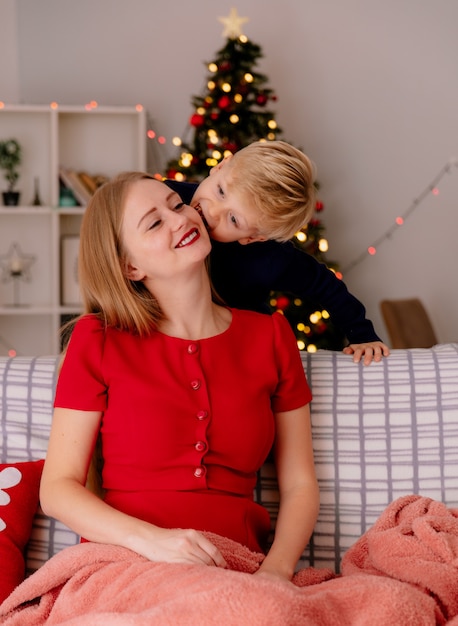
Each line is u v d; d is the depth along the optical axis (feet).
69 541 5.18
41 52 14.79
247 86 13.19
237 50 13.41
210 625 3.51
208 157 13.20
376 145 15.49
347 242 15.65
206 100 13.34
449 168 15.57
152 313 5.04
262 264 5.79
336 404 5.44
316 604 3.67
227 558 4.35
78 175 14.33
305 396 5.22
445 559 4.23
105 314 5.03
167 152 15.10
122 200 4.91
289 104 15.31
